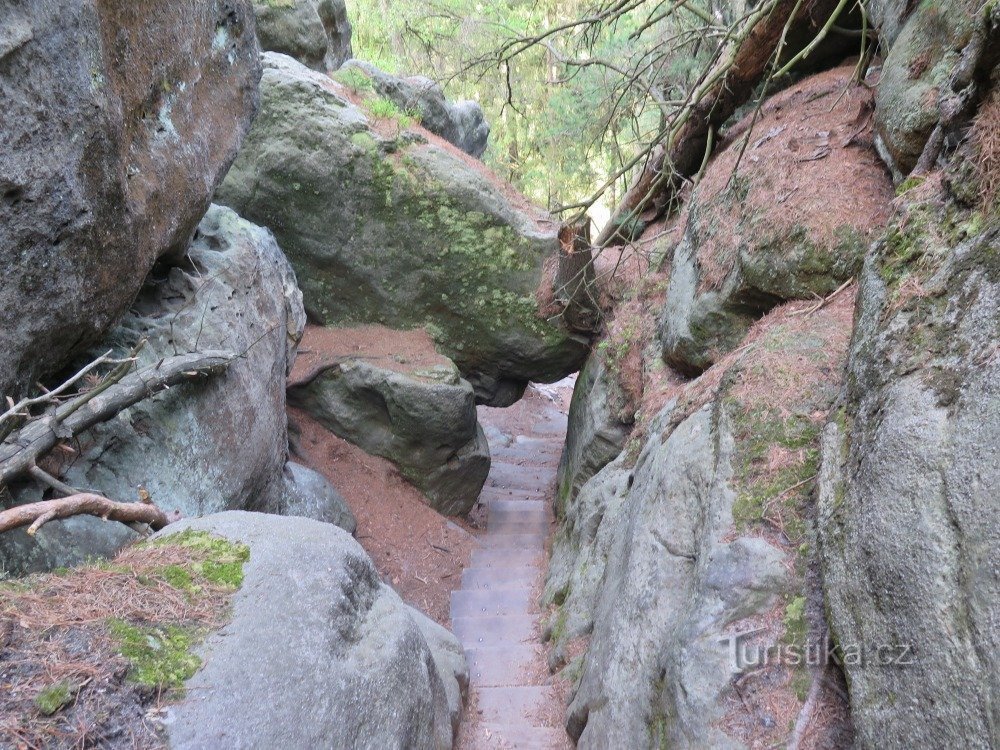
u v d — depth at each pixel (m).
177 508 4.50
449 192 8.52
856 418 3.09
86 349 4.33
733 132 8.23
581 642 5.51
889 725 2.31
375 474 8.71
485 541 9.03
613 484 6.25
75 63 3.40
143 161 4.25
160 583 2.97
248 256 6.11
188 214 4.86
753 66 7.56
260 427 5.62
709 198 6.62
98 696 2.34
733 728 2.91
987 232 2.71
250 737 2.50
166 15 4.39
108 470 4.25
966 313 2.64
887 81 4.89
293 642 2.93
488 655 6.29
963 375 2.48
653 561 4.04
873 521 2.59
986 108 3.08
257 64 5.67
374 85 9.70
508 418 14.67
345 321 9.17
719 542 3.46
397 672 3.34
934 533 2.30
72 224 3.52
